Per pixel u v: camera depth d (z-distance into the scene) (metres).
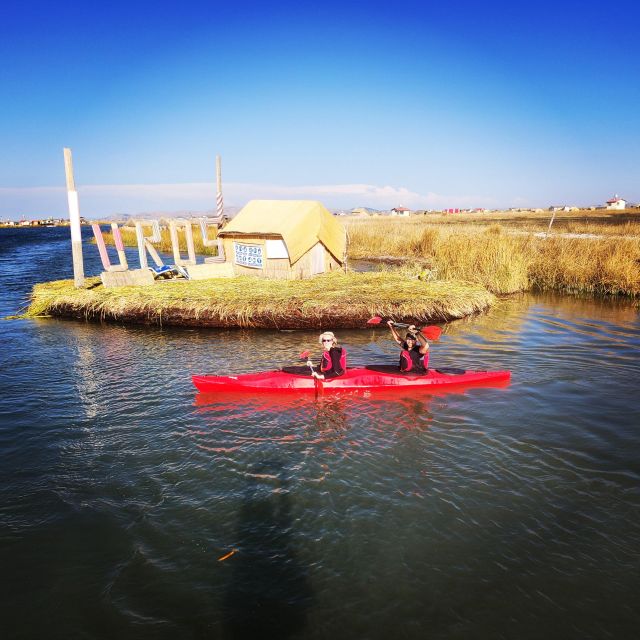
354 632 4.23
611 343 13.10
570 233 36.28
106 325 15.73
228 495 6.19
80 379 10.53
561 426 8.07
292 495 6.18
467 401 9.14
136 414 8.66
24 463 7.02
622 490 6.23
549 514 5.77
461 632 4.22
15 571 4.96
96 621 4.39
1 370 11.15
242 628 4.28
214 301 15.64
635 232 35.31
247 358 12.05
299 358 12.04
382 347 13.13
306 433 7.88
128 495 6.22
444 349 12.66
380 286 18.11
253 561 5.06
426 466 6.84
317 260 20.84
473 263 22.34
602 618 4.35
